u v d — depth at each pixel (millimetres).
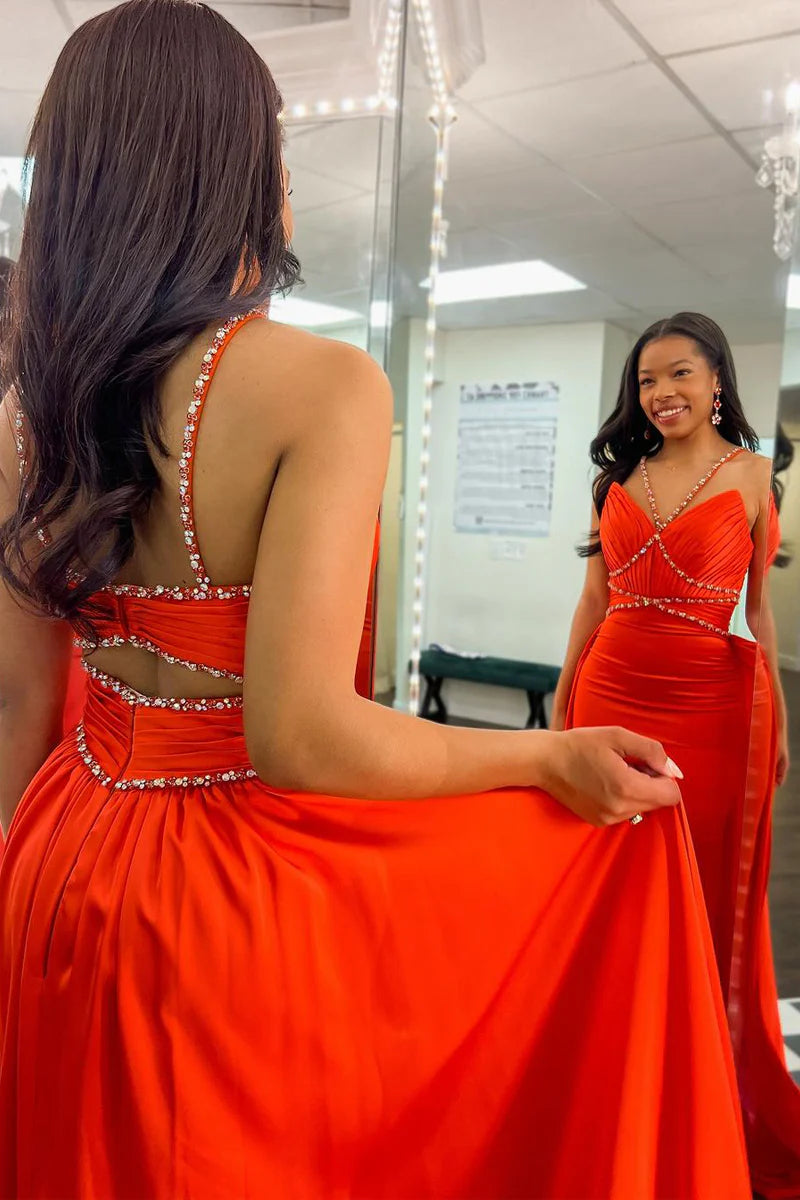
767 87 1485
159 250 547
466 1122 661
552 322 2189
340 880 619
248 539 571
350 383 546
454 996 657
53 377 556
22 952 615
